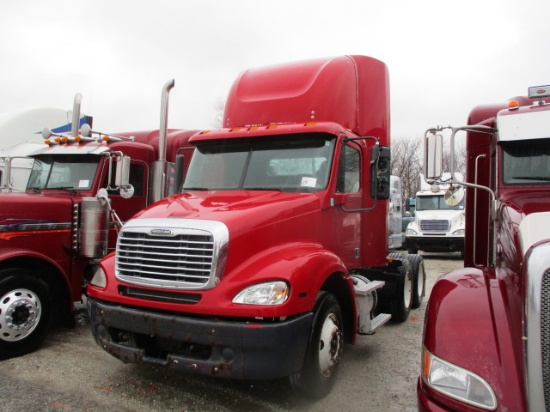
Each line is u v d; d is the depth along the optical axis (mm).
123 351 3965
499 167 4539
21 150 10039
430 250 17438
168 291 3822
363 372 5059
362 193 5621
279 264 3811
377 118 6016
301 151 5055
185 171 6414
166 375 4762
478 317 2865
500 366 2574
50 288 5789
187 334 3629
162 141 6605
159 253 3918
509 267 3180
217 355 3592
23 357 5285
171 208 4387
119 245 4180
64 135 7648
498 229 4047
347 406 4188
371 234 5836
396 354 5707
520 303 2678
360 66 5941
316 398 4145
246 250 3879
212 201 4508
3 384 4508
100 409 3996
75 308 7574
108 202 6238
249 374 3494
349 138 5090
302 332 3721
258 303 3557
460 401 2543
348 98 5664
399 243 11766
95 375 4754
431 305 3105
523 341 2516
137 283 3971
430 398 2680
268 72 6188
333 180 4871
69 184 6883
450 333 2799
